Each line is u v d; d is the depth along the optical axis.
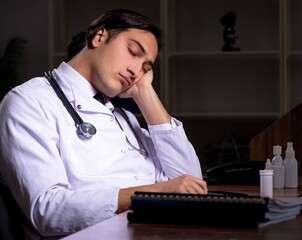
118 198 1.47
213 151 4.07
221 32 4.51
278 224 1.20
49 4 4.29
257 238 1.04
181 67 4.58
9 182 1.58
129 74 1.81
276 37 4.44
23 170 1.55
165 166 1.96
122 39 1.80
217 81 4.54
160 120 1.96
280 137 2.36
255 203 1.15
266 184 1.53
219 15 4.52
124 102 2.11
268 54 4.19
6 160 1.59
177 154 1.96
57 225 1.49
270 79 4.47
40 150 1.58
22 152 1.57
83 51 1.85
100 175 1.71
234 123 4.49
